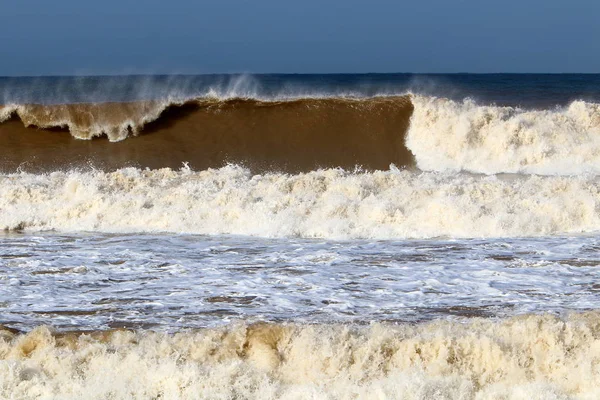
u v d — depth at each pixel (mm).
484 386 23062
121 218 46219
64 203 47656
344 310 29797
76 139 69625
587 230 44344
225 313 29547
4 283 33781
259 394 22281
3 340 25266
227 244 41438
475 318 27406
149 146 69188
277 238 43188
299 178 50844
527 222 44188
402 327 25719
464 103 73688
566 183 49750
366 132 72312
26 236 43719
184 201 47500
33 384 22734
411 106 74312
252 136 71625
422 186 49281
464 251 39375
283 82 194500
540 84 182875
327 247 40594
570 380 23188
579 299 31234
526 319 25953
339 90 88438
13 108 70250
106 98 75500
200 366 23359
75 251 39781
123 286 33375
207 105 74625
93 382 22734
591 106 72250
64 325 28281
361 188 48844
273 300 31203
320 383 22859
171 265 36875
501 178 65000
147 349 24359
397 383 22266
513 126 69375
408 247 40469
